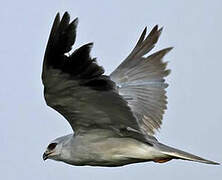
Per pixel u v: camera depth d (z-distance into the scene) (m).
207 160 14.85
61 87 13.52
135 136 15.13
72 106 14.19
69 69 13.13
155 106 17.22
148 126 17.12
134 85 17.45
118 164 15.38
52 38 12.75
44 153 15.55
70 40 12.76
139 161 15.27
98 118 14.63
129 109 14.34
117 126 14.88
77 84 13.48
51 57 12.91
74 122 14.83
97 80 13.48
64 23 12.69
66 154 15.40
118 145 15.16
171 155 14.98
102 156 15.21
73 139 15.29
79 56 13.04
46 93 13.70
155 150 15.10
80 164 15.49
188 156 14.91
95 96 13.88
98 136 15.09
